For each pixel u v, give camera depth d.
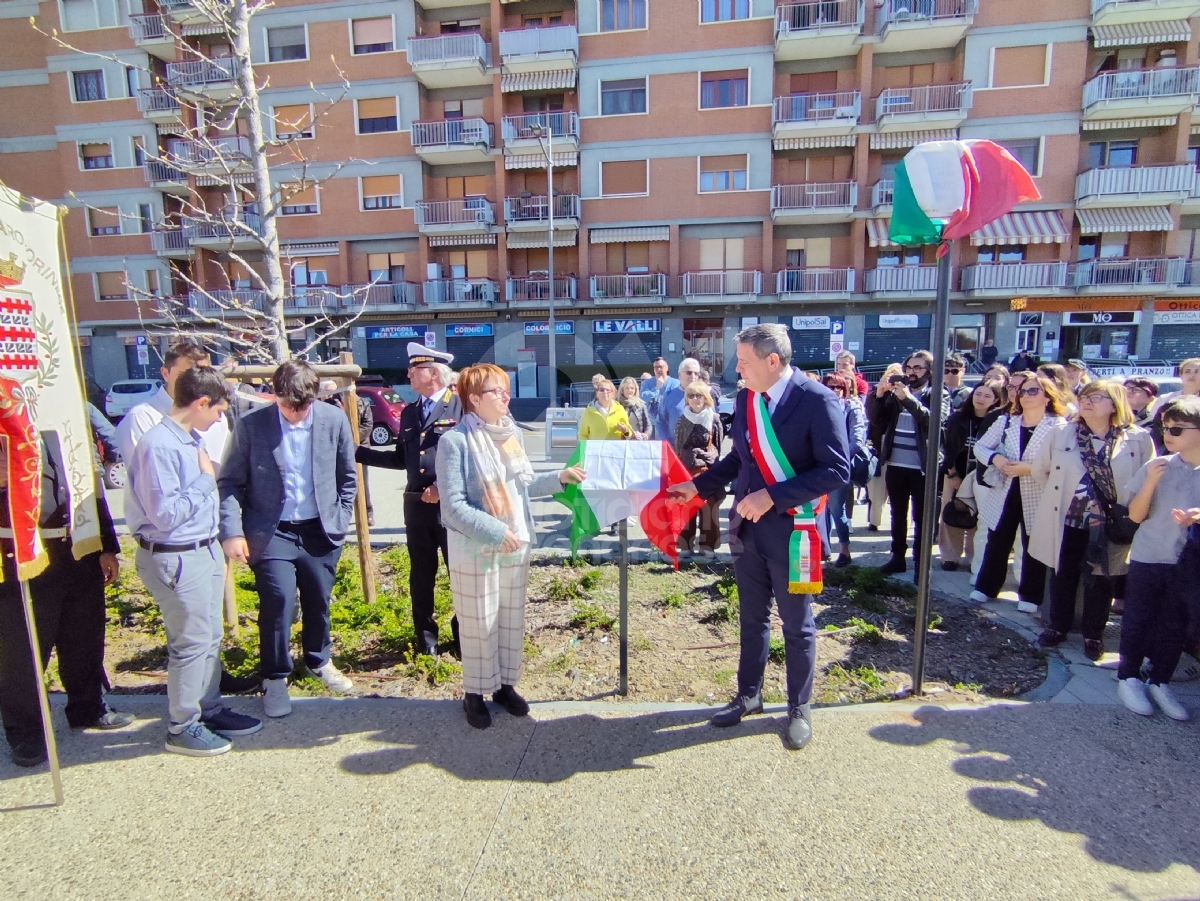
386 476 11.33
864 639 4.39
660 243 25.94
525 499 3.39
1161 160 23.03
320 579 3.60
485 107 26.67
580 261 26.16
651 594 5.35
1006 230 23.11
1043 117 22.94
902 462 5.63
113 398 20.41
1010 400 4.99
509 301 26.36
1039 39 22.66
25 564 2.68
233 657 4.20
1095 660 4.02
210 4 4.79
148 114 26.20
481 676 3.25
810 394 3.02
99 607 3.32
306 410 3.46
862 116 23.91
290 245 27.12
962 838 2.46
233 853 2.43
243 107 4.98
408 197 26.55
